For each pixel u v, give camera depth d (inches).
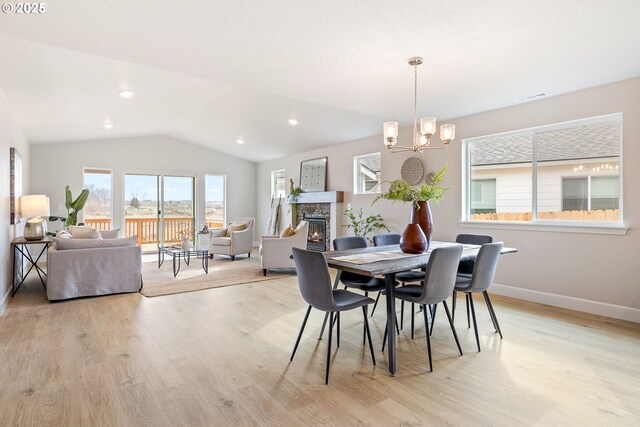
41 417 74.7
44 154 278.4
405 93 148.5
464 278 123.3
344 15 87.4
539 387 87.7
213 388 87.0
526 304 159.2
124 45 102.3
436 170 204.2
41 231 180.5
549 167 161.9
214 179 362.9
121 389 86.3
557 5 83.7
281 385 88.7
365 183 262.2
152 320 136.8
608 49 107.8
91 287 168.6
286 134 274.1
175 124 280.5
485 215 186.1
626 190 137.5
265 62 115.6
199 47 104.0
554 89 145.3
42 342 114.8
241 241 284.5
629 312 136.6
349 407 79.0
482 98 156.6
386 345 114.9
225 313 145.9
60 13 83.9
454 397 83.3
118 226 309.0
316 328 130.0
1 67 129.0
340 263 99.6
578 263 149.9
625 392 85.3
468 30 95.3
